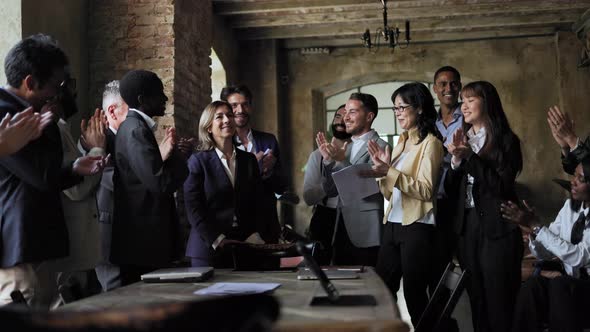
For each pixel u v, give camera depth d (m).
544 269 3.46
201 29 6.84
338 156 4.04
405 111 3.56
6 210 2.31
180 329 0.68
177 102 5.89
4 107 2.33
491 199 3.16
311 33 10.51
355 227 3.98
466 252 3.38
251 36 10.62
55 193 2.48
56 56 2.48
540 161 10.93
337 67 11.40
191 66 6.41
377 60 11.34
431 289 3.59
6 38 4.57
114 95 3.31
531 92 11.04
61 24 5.33
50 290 2.58
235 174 3.67
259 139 4.78
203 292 1.96
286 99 11.41
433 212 3.40
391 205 3.57
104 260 3.10
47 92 2.49
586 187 3.01
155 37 5.84
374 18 9.62
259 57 10.88
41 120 2.18
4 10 4.59
